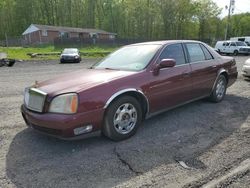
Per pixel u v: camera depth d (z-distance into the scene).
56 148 3.81
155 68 4.40
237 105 5.94
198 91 5.38
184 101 5.07
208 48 5.91
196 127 4.58
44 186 2.91
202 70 5.36
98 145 3.89
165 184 2.92
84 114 3.54
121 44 43.50
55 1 73.44
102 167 3.29
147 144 3.92
